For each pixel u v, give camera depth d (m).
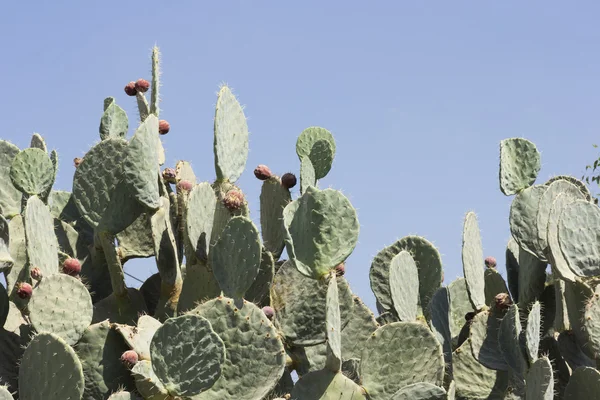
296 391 5.40
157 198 6.22
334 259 5.56
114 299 6.37
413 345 5.66
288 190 6.86
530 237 7.01
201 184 6.36
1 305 5.90
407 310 6.61
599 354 6.22
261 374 5.31
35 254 6.03
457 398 6.70
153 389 5.04
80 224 7.23
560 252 6.50
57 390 5.04
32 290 5.55
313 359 6.12
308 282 6.02
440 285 6.97
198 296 6.18
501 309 6.67
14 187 7.15
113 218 6.21
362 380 5.59
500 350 6.40
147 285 6.68
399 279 6.60
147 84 6.96
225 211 6.42
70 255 6.88
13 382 5.75
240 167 6.90
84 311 5.45
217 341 5.00
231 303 5.37
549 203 6.84
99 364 5.34
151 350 5.02
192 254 6.34
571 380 6.13
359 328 6.32
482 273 6.96
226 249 5.53
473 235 6.94
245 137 6.98
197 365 4.99
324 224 5.56
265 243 6.88
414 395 5.52
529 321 5.99
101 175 6.21
